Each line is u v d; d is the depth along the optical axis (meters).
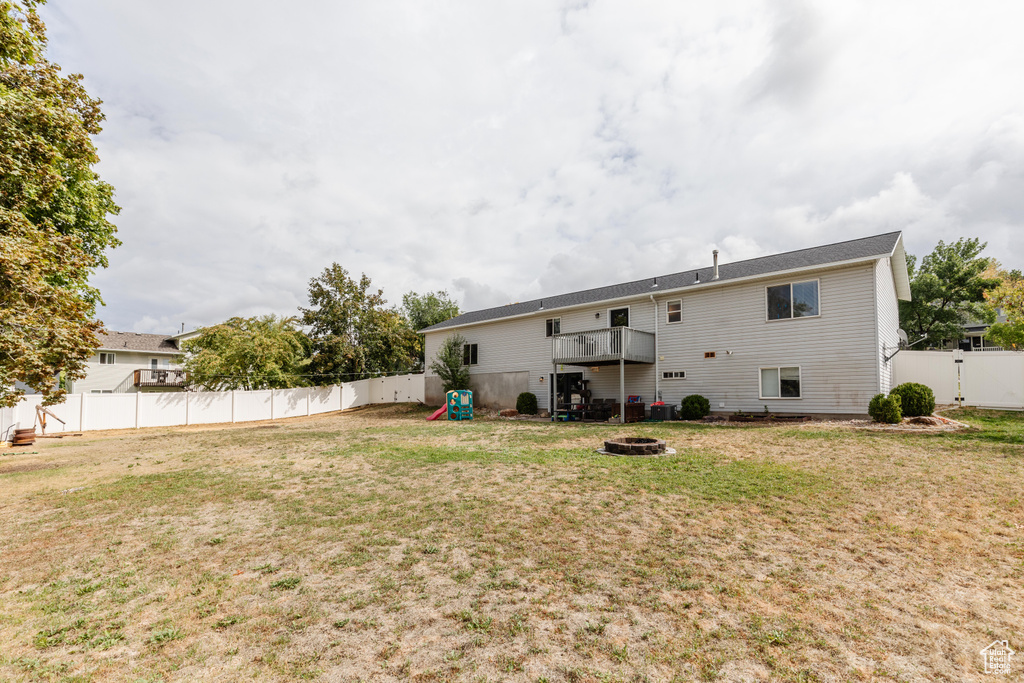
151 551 4.92
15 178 9.22
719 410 17.36
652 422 16.55
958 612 3.36
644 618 3.32
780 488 6.72
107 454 12.42
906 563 4.21
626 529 5.23
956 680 2.56
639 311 19.89
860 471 7.57
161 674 2.75
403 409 27.64
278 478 8.47
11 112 9.12
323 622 3.36
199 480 8.44
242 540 5.20
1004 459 8.03
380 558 4.57
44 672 2.78
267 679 2.68
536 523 5.50
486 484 7.50
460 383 25.80
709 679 2.60
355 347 31.97
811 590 3.72
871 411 13.07
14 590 4.02
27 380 9.17
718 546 4.68
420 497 6.82
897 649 2.89
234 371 26.67
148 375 34.97
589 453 10.05
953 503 5.81
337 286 31.98
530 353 23.83
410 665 2.79
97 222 14.13
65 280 12.88
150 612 3.57
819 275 15.36
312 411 28.61
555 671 2.71
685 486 6.96
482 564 4.36
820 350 15.24
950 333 29.78
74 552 4.93
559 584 3.90
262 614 3.50
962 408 15.63
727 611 3.41
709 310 17.83
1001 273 21.61
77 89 11.73
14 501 7.14
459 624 3.29
